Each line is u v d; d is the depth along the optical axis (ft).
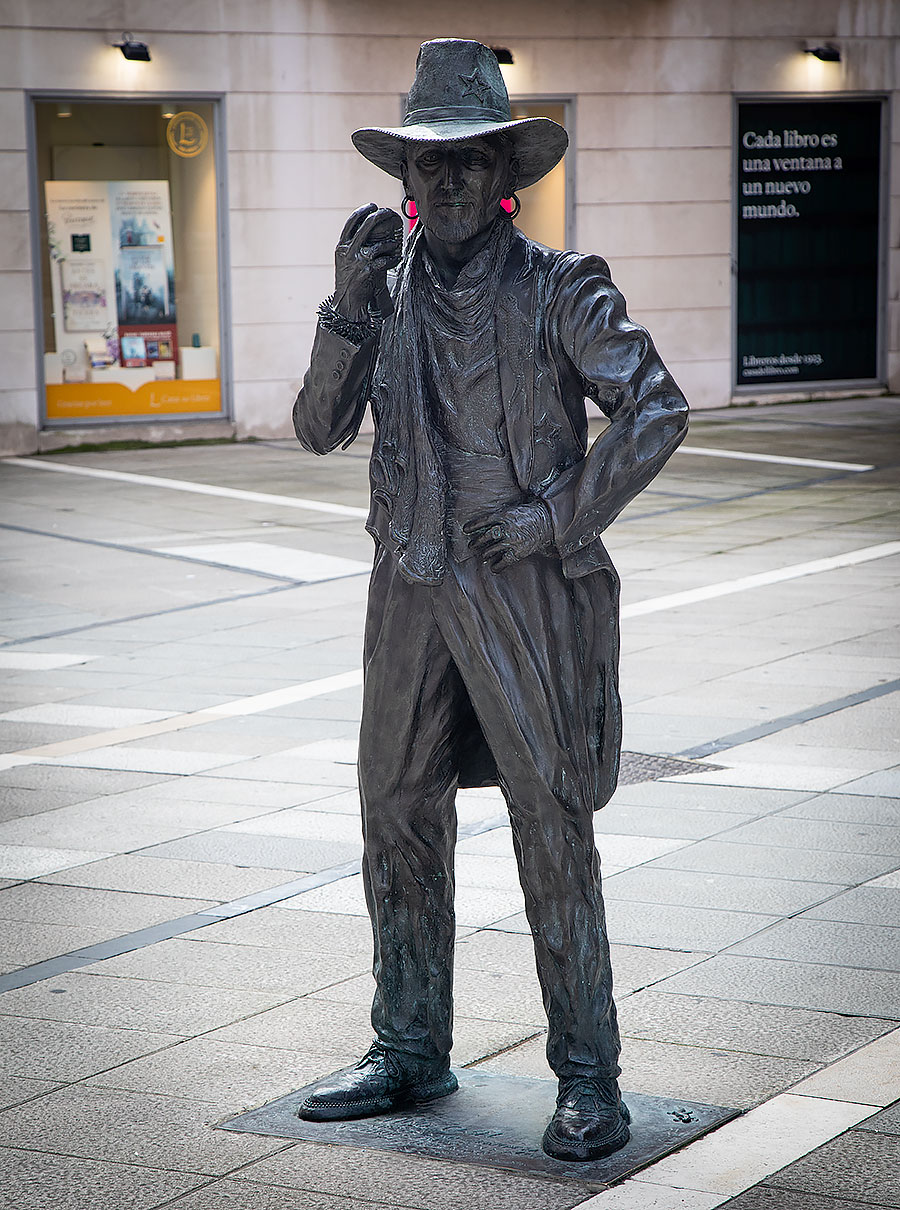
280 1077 14.89
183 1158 13.26
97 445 71.97
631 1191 12.51
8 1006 16.66
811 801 23.43
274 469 64.90
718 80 80.12
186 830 22.67
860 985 16.80
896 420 76.84
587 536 12.87
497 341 12.96
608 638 13.47
